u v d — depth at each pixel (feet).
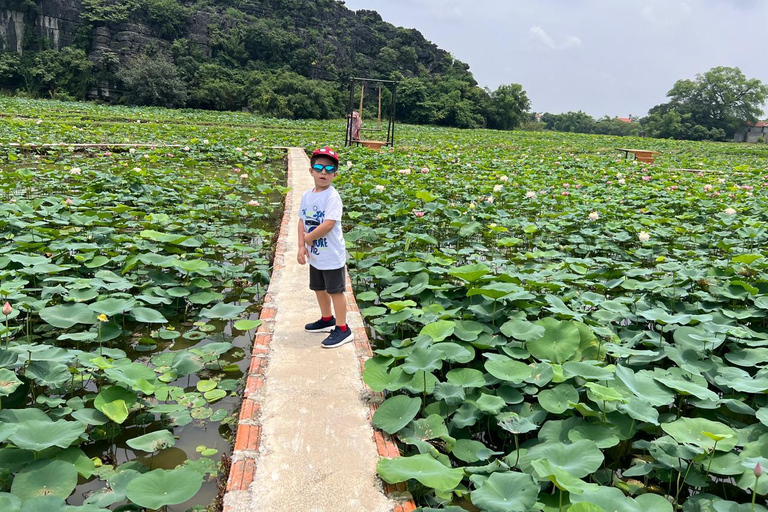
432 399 9.66
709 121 278.05
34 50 149.28
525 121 233.96
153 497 6.63
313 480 7.15
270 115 156.25
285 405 8.90
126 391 9.06
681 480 7.93
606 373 9.05
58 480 6.99
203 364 10.74
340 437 8.10
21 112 86.89
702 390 8.70
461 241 22.75
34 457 7.53
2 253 15.28
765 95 273.75
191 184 30.60
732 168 61.98
